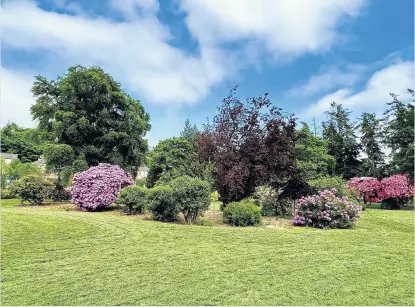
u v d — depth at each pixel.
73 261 4.07
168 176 12.19
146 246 4.94
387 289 3.33
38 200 11.82
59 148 13.55
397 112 21.12
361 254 4.80
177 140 20.61
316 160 22.05
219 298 3.00
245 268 3.93
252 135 9.54
